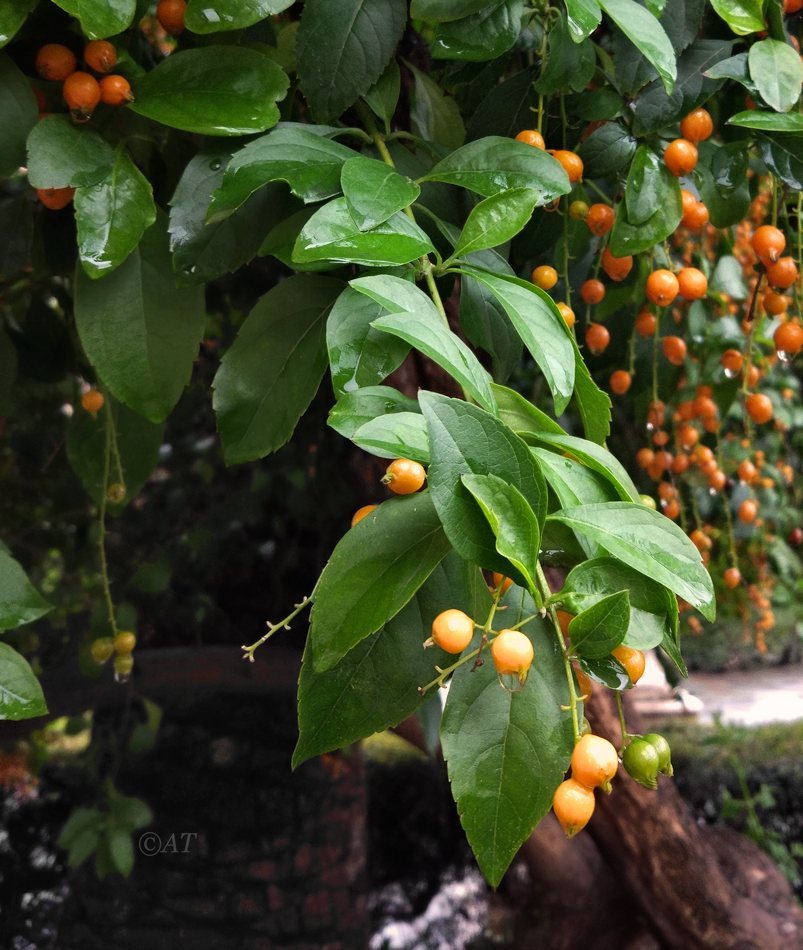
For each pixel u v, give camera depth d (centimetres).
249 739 108
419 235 29
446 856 165
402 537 25
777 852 129
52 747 122
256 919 105
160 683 95
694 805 157
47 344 56
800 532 106
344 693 26
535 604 24
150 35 46
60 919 106
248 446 34
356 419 26
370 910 157
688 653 227
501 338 37
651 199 37
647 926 92
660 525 24
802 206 44
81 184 32
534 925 107
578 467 26
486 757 24
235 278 83
